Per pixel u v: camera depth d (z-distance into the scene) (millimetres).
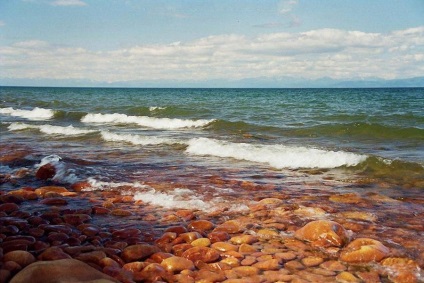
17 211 6336
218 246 4926
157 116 23859
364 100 39719
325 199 7195
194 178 8898
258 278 4133
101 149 12914
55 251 4375
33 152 12133
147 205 6918
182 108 26781
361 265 4449
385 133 14945
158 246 4992
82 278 3609
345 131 15500
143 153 12172
